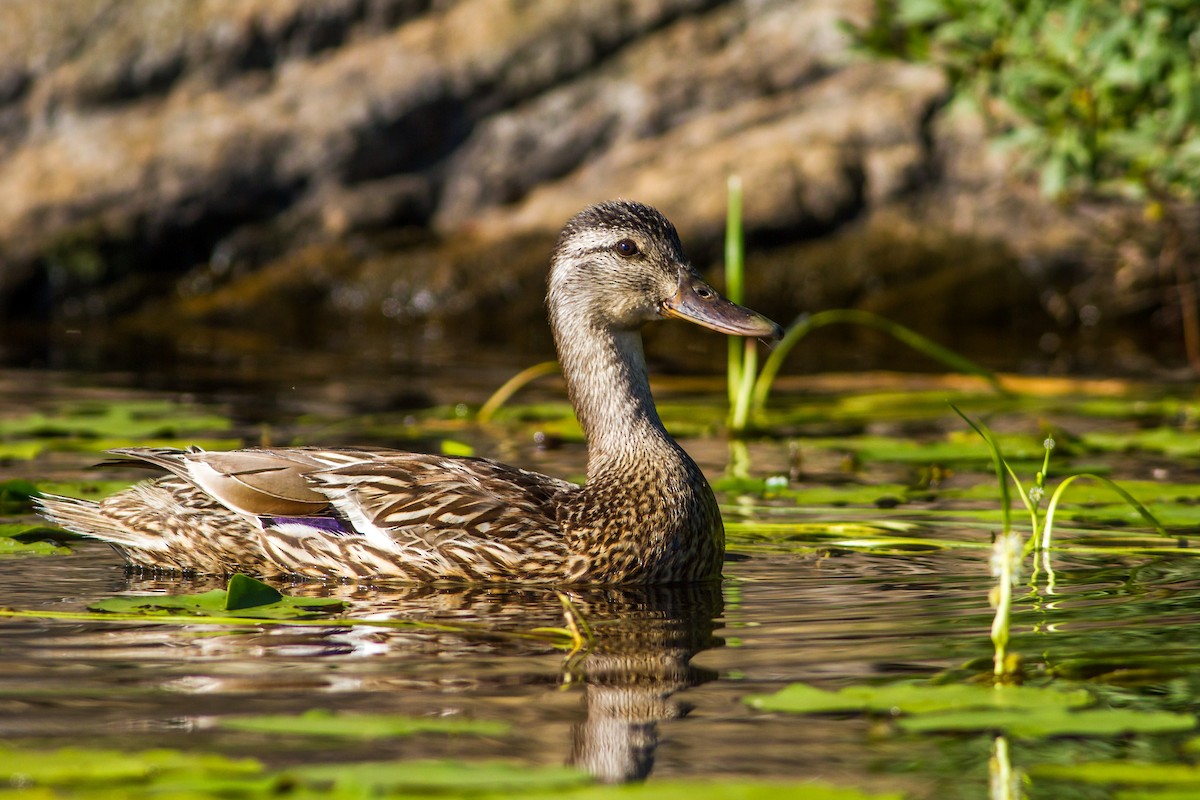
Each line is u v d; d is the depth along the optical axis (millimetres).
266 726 5238
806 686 5742
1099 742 5426
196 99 24219
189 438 12953
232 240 24031
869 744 5395
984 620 7258
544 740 5398
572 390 9242
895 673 6250
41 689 6023
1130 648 6645
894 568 8648
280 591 8117
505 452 12633
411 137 24141
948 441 13289
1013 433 13680
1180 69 14727
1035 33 16094
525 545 8383
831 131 23656
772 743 5398
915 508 10594
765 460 12633
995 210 23156
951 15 15797
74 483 10805
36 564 8781
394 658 6566
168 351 20250
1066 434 13266
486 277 23344
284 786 4711
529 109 24109
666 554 8422
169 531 8664
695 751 5297
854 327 22750
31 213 23500
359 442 12898
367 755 5207
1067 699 5578
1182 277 20359
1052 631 6996
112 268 23578
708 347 21688
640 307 9195
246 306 23422
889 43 16625
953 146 23500
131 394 15961
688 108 24031
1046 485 11242
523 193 24188
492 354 20172
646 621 7344
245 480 8570
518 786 4711
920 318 22766
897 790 4910
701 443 13617
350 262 23719
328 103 24031
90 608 7566
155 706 5781
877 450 12531
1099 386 16719
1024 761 5199
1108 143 15820
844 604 7703
